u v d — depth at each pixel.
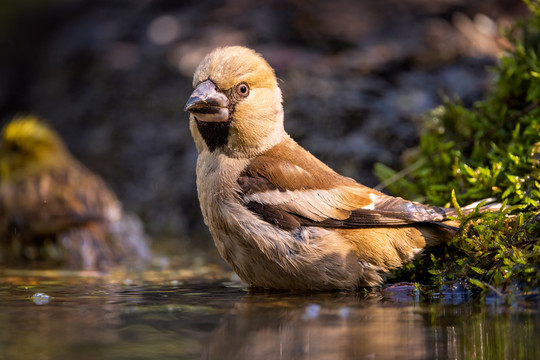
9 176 14.12
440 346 5.65
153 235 17.17
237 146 8.92
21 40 24.47
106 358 5.41
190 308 7.33
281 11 19.48
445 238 8.43
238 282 9.64
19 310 7.28
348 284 8.39
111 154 19.80
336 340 5.86
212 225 8.85
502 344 5.68
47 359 5.35
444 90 15.88
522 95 10.34
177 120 18.88
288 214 8.42
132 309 7.31
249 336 6.03
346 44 17.89
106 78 20.69
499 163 9.05
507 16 18.31
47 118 21.78
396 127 15.36
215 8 20.86
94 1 24.39
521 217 7.86
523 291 7.34
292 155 9.02
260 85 9.05
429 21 18.06
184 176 18.12
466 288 7.85
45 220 13.43
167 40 20.41
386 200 8.55
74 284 9.47
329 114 16.08
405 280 8.71
